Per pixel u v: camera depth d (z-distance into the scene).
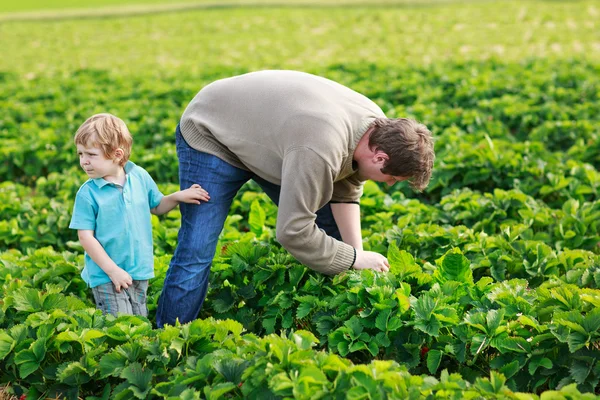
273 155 3.48
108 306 3.86
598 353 3.36
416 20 21.25
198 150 3.73
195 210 3.81
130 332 3.51
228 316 4.19
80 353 3.59
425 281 3.95
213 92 3.73
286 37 19.59
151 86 11.43
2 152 8.30
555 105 8.87
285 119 3.40
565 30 18.23
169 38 20.48
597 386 3.50
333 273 3.73
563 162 7.22
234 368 3.18
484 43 16.95
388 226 5.41
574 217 5.36
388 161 3.39
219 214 3.84
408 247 4.80
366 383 2.97
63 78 13.31
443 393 2.98
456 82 10.69
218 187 3.78
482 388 3.03
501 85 10.05
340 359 3.11
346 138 3.39
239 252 4.28
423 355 3.64
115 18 24.88
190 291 3.86
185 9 25.94
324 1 25.83
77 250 5.64
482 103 9.20
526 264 4.53
